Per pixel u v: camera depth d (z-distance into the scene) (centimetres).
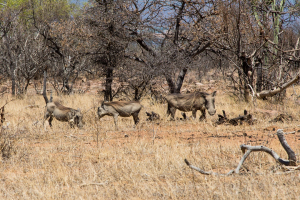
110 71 5434
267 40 3953
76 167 1980
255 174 1650
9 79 9912
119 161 2088
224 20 4469
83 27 5356
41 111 4784
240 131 3083
